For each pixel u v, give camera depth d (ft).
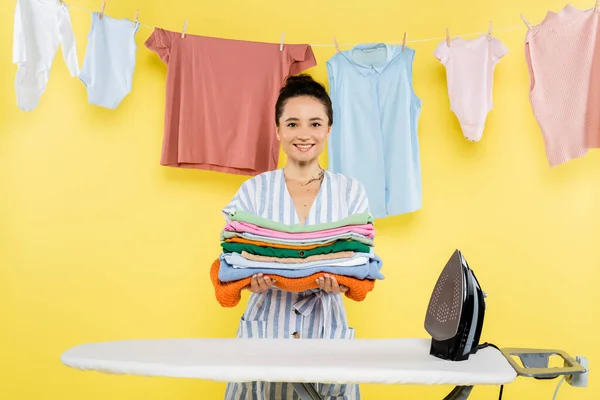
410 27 8.96
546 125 7.79
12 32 8.67
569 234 8.57
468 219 8.75
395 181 8.23
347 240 5.36
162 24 8.98
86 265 8.72
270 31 9.06
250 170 8.38
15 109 8.69
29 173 8.68
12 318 8.56
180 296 8.83
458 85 8.06
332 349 4.54
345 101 8.37
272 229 5.37
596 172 8.56
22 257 8.62
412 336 8.73
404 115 8.21
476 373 3.65
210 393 8.77
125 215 8.82
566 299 8.52
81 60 8.78
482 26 8.82
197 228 8.90
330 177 6.18
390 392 8.72
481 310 4.23
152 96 8.94
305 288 5.28
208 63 8.23
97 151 8.80
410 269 8.79
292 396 5.22
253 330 5.61
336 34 9.03
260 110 8.29
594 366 8.43
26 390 8.55
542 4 8.72
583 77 7.59
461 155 8.80
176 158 8.27
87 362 3.92
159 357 4.03
